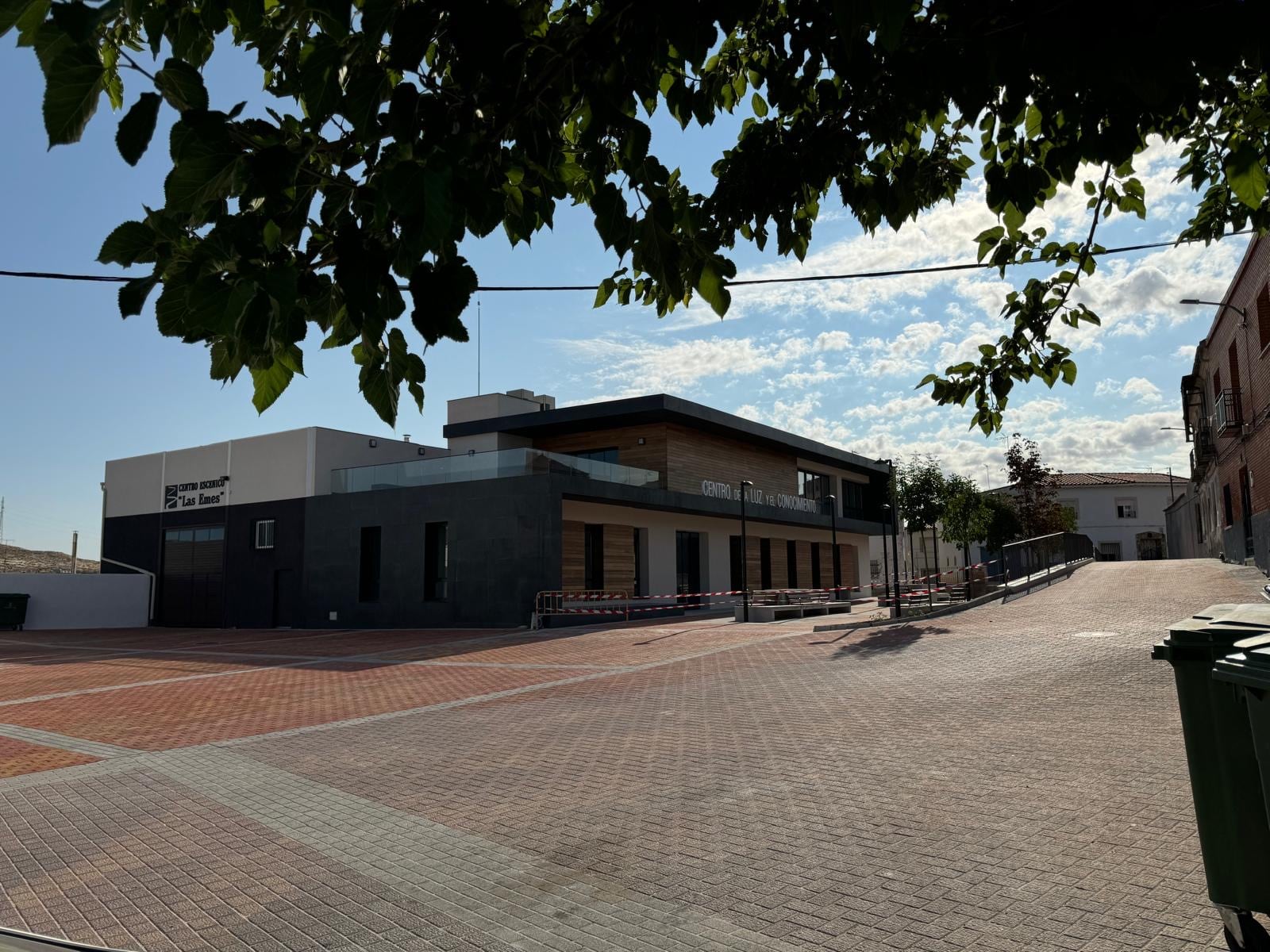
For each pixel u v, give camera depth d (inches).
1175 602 684.1
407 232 60.4
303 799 268.4
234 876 200.1
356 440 1227.9
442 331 68.5
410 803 257.1
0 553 2615.7
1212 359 1039.0
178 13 65.0
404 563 1056.8
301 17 74.4
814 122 120.5
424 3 63.1
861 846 195.9
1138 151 104.3
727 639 712.4
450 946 155.7
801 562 1562.5
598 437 1259.8
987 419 184.7
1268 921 148.7
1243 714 130.9
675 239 95.7
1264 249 717.3
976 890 165.9
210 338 65.4
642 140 82.9
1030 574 1007.6
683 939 153.3
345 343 81.2
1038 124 118.2
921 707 359.9
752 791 247.8
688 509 1200.2
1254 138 137.9
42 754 356.2
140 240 62.9
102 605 1358.3
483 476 1007.6
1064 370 176.7
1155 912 150.8
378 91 65.6
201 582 1294.3
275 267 60.1
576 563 1061.1
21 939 110.2
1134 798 215.9
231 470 1267.2
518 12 83.4
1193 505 1571.1
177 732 396.8
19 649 957.2
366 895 183.6
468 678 544.4
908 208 127.4
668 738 331.3
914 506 1899.6
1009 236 154.6
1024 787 232.1
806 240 132.3
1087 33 73.4
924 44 90.0
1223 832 131.8
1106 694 354.6
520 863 198.5
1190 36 69.9
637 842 208.8
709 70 125.6
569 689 479.5
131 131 58.3
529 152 82.2
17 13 53.6
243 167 60.6
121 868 209.5
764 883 177.3
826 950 145.6
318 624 1130.7
